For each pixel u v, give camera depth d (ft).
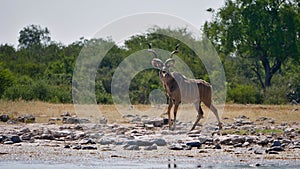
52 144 144.46
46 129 172.04
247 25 464.24
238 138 148.25
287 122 206.69
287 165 116.88
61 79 389.19
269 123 203.41
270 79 488.85
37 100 309.83
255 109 281.33
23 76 414.21
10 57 568.82
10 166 114.73
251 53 474.90
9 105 256.93
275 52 461.78
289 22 465.47
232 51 476.13
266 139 147.23
